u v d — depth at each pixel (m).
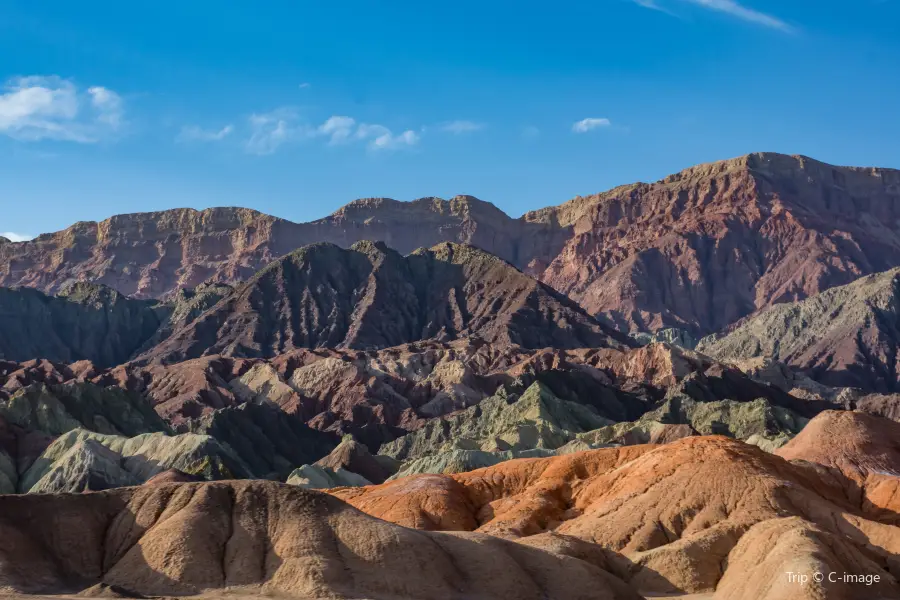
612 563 152.25
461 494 197.50
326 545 133.50
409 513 185.12
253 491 140.75
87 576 131.00
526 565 139.88
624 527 164.38
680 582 147.88
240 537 134.38
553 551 145.50
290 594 125.62
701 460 176.62
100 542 135.50
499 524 176.12
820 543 142.00
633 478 180.00
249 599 123.31
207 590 126.88
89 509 138.12
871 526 159.88
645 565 151.62
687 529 162.62
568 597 135.38
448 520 184.25
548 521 178.75
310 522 136.62
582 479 194.00
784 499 165.50
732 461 174.75
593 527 167.12
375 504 193.50
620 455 196.50
